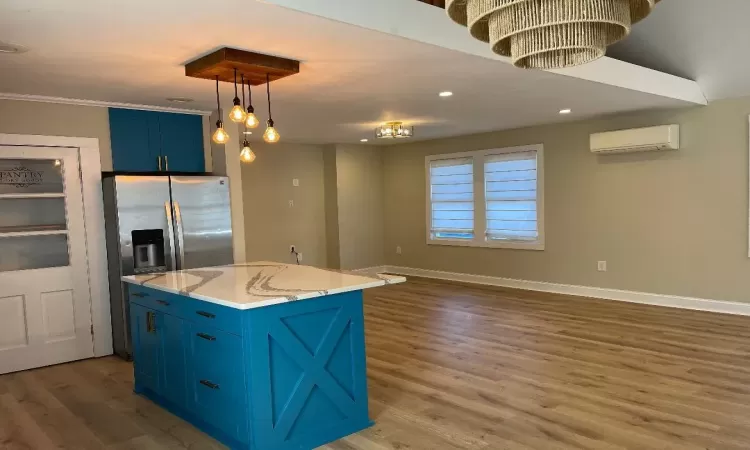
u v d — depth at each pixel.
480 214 7.66
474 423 3.14
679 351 4.34
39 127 4.45
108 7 2.43
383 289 7.52
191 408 3.23
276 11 2.54
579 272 6.68
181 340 3.26
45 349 4.52
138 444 3.04
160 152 5.11
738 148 5.36
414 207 8.63
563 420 3.14
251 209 7.82
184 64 3.48
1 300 4.32
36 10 2.45
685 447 2.76
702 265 5.68
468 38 3.32
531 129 6.98
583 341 4.70
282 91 4.33
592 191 6.48
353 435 3.04
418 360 4.35
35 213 4.60
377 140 8.12
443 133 7.46
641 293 6.16
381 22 2.87
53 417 3.44
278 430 2.80
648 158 5.99
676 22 4.68
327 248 8.78
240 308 2.61
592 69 4.17
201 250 4.94
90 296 4.74
